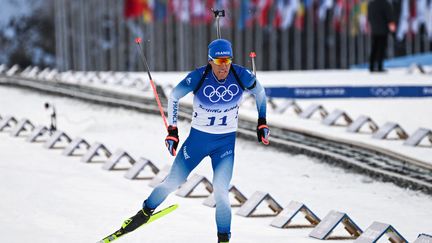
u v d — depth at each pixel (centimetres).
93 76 8138
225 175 2378
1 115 5909
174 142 2358
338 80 6900
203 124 2378
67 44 10462
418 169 3778
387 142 4334
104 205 3116
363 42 9594
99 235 2655
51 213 2973
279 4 8950
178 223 2855
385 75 7144
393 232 2478
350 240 2647
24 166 3894
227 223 2350
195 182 3350
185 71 9800
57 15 10212
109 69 11431
